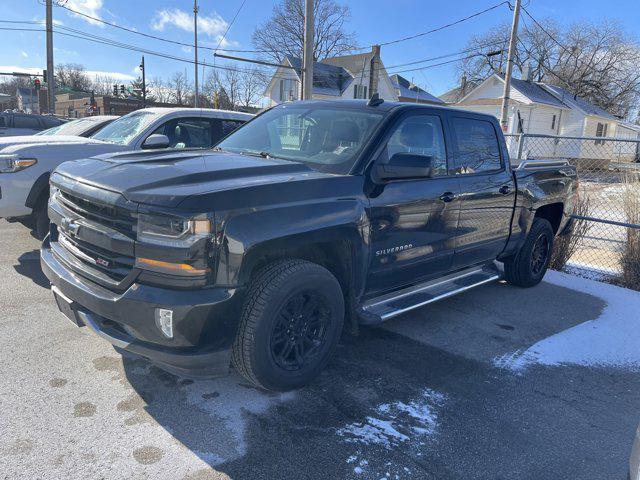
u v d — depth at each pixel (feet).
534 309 17.56
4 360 11.73
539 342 14.73
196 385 11.14
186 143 23.39
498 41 177.78
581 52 173.88
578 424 10.64
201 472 8.48
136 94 222.07
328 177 10.94
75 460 8.55
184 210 8.73
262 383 10.27
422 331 15.06
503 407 11.12
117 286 9.37
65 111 200.23
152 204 8.89
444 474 8.85
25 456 8.57
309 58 53.36
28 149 19.08
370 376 12.09
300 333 10.76
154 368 11.73
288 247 9.95
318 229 10.28
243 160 11.60
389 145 12.39
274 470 8.65
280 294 9.91
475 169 15.29
